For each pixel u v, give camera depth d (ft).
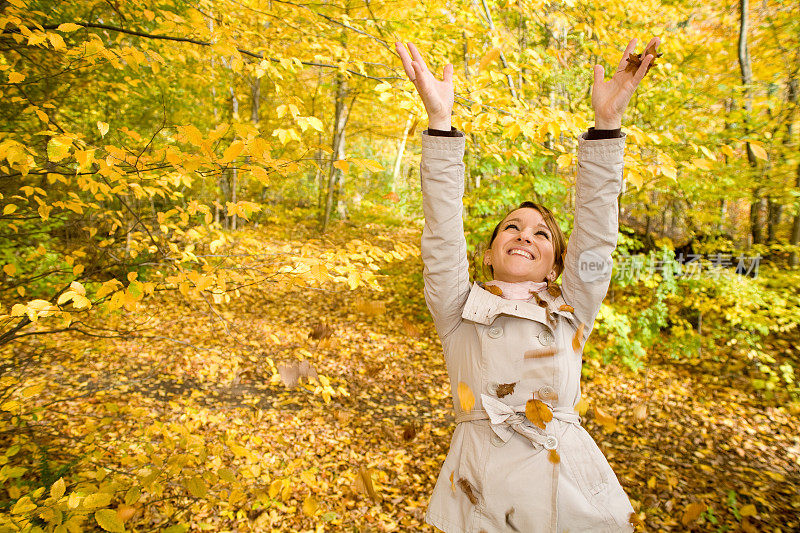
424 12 15.83
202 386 18.54
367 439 16.51
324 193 52.80
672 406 19.30
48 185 10.12
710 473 15.02
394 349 24.81
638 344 19.54
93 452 8.32
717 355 22.99
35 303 5.74
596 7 15.14
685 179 18.89
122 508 5.63
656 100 19.21
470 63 15.21
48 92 10.88
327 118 48.73
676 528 12.34
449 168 4.46
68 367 17.43
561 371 4.20
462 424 4.42
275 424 16.55
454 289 4.66
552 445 4.00
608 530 3.99
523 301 4.49
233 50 8.20
